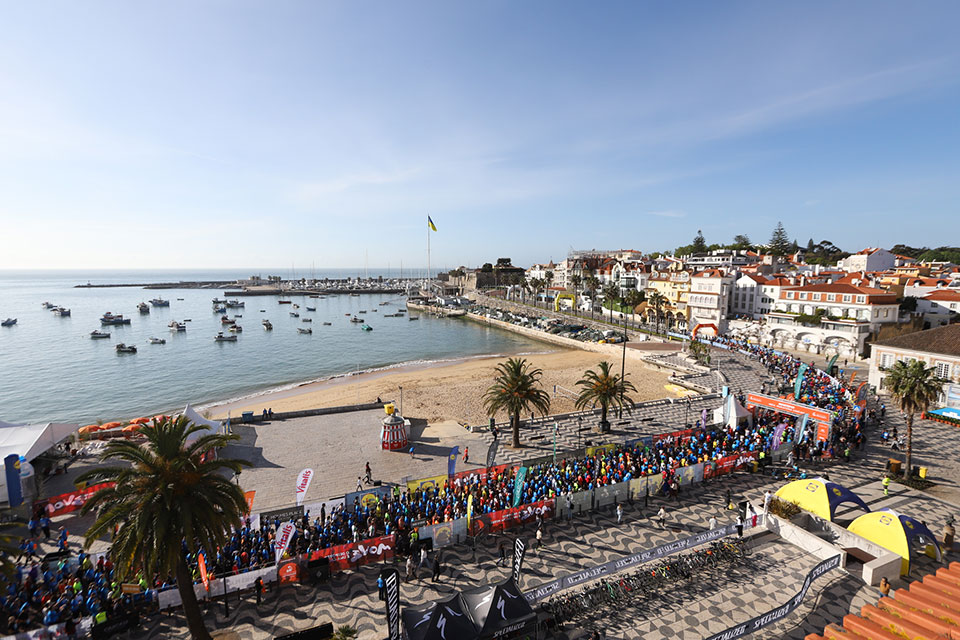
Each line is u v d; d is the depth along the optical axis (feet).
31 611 71.77
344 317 604.90
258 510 110.01
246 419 175.22
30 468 111.24
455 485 111.55
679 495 112.16
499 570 84.02
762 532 94.89
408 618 61.57
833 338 278.67
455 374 284.20
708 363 257.34
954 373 175.22
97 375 302.25
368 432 165.37
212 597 75.61
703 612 72.59
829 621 69.46
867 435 150.30
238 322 554.05
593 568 76.18
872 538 84.07
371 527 89.04
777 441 131.34
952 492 112.06
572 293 563.07
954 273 398.83
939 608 50.06
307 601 76.18
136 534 59.88
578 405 169.68
